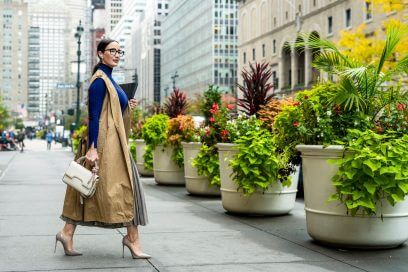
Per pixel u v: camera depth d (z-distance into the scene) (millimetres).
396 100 6746
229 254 5996
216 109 11078
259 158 8305
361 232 6043
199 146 11742
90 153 5348
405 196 6082
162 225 7973
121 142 5477
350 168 5863
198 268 5324
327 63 7254
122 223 5461
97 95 5465
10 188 13414
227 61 120500
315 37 7441
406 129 6504
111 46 5645
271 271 5250
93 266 5324
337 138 6320
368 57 24906
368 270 5324
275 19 74500
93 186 5270
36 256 5734
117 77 45188
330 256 5941
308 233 6641
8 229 7391
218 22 120250
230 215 9109
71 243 5785
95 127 5395
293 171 8219
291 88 69188
